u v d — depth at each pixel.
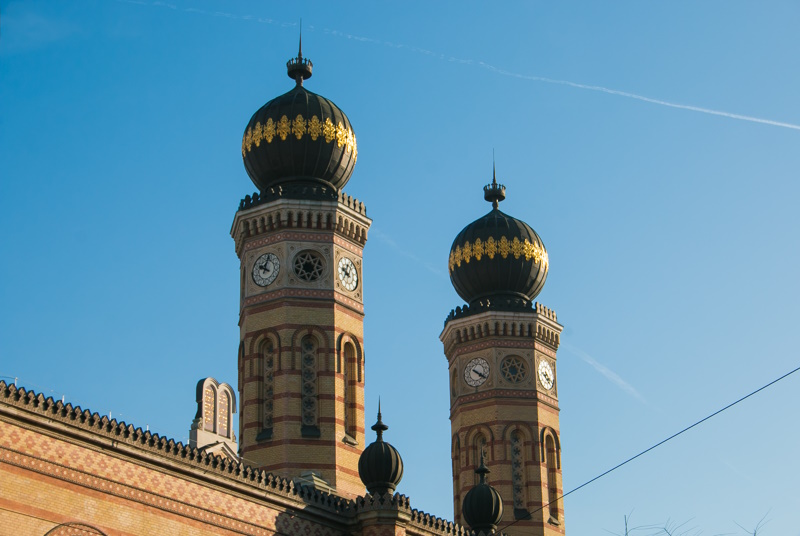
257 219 78.56
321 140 80.19
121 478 54.50
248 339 76.69
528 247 95.25
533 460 90.31
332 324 76.44
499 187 99.25
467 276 95.25
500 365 92.31
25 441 51.22
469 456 91.00
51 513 51.47
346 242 79.31
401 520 65.75
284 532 61.69
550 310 95.06
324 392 75.06
